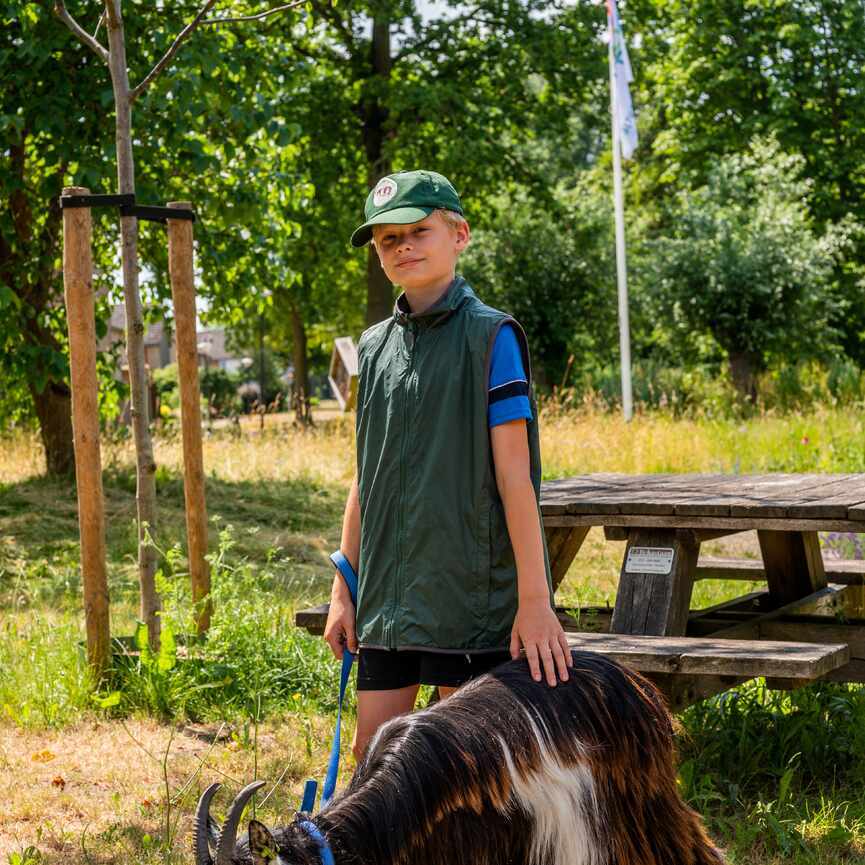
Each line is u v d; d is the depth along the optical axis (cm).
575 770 234
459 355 270
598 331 2352
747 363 2048
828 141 2480
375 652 283
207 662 557
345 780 443
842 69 2425
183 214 585
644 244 2231
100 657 550
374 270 2128
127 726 514
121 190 568
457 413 269
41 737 501
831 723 461
